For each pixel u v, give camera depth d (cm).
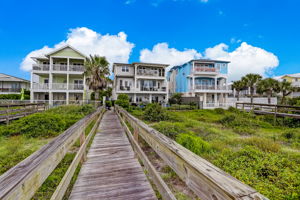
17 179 83
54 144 147
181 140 398
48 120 575
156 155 366
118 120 824
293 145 464
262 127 799
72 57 1697
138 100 2100
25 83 2292
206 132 604
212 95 2270
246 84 1973
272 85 1773
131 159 301
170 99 2194
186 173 97
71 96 1834
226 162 291
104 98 1659
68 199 180
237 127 702
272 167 251
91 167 265
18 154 335
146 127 225
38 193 216
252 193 56
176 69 2702
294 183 206
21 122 559
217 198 66
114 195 188
